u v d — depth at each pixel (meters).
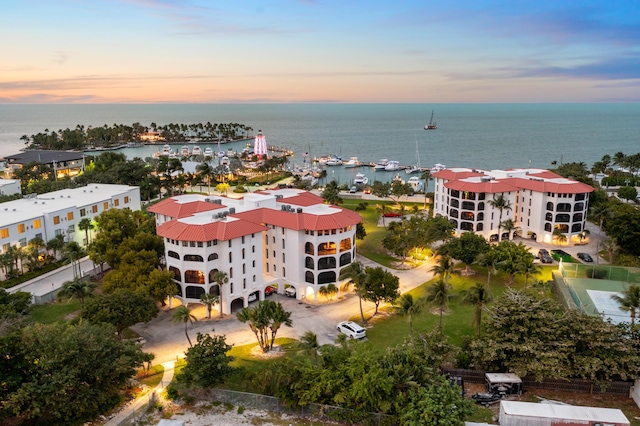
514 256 90.69
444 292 66.62
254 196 103.88
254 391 59.53
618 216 108.62
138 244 90.44
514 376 58.06
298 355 61.88
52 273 100.94
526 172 138.88
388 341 72.88
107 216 102.94
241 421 54.72
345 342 61.75
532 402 54.88
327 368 56.97
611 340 56.25
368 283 79.25
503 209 126.12
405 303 67.94
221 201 106.50
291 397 56.00
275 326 67.94
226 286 82.94
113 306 67.56
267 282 90.56
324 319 81.25
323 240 88.38
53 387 48.62
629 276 84.81
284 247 91.12
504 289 93.62
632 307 61.62
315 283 89.38
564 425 48.56
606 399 56.59
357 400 53.44
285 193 114.00
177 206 100.69
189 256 81.81
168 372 64.44
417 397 51.19
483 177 130.12
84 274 97.88
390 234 114.88
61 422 52.09
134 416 54.94
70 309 82.94
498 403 56.09
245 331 76.69
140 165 191.38
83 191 135.38
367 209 164.62
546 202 124.12
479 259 87.94
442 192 138.50
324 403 54.94
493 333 60.75
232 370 58.78
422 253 115.75
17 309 71.88
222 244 81.69
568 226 122.31
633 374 54.28
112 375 53.91
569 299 75.50
